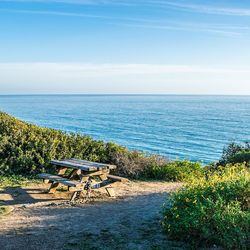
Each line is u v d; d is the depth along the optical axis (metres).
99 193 13.22
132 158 17.69
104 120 131.12
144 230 9.11
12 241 8.48
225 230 7.56
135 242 8.34
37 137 16.55
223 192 8.73
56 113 178.50
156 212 10.66
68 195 12.93
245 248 7.43
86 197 12.49
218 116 160.38
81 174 12.50
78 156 16.61
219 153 59.59
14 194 12.70
